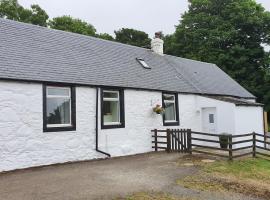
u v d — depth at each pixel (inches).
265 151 713.0
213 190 373.7
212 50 1446.9
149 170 455.5
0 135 431.8
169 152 628.4
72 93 522.6
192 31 1535.4
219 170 472.7
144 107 643.5
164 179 406.0
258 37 1443.2
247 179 439.5
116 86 586.2
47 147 482.0
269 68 1398.9
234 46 1407.5
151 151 647.1
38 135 472.1
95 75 576.4
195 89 781.9
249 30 1451.8
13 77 446.6
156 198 329.4
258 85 1414.9
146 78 683.4
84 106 537.3
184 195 346.0
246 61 1423.5
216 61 1423.5
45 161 478.9
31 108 466.9
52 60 541.6
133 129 617.6
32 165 463.5
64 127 505.4
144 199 323.0
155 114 665.0
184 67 904.9
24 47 530.9
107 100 584.1
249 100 971.9
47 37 604.4
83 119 534.0
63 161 501.7
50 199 308.5
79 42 662.5
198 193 357.1
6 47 502.6
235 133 730.2
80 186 358.0
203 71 964.6
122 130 596.7
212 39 1443.2
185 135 618.2
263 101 1406.3
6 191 333.1
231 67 1439.5
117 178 402.3
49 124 495.8
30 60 506.9
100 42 723.4
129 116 612.4
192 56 1470.2
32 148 464.4
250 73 1427.2
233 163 526.0
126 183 379.6
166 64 845.2
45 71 503.2
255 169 503.8
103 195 327.0
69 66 555.2
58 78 506.0
